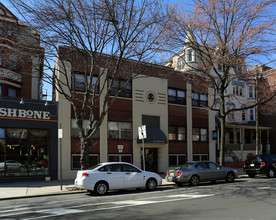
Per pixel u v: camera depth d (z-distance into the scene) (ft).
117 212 26.30
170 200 32.50
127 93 72.02
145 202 31.60
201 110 86.53
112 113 68.54
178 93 82.17
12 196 39.24
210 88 89.35
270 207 26.86
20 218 24.98
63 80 62.13
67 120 61.82
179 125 80.64
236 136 105.91
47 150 59.31
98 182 39.29
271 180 54.90
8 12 60.95
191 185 48.85
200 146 84.53
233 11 58.08
